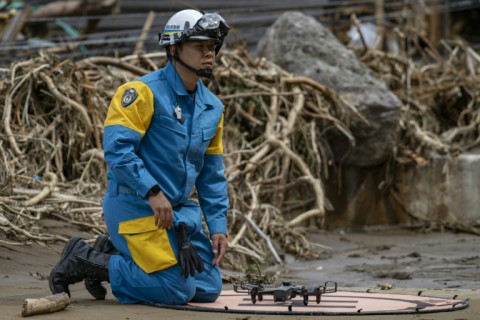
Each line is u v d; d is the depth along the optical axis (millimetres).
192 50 8703
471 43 34156
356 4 27766
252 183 16719
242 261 14039
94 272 8898
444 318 7996
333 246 16875
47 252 12062
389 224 19266
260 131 18547
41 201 13484
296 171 18312
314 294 8758
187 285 8633
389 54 22266
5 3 23844
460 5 30078
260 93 18188
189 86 8828
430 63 23922
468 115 21578
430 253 15727
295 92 18453
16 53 22188
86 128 16078
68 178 16219
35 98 16750
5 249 11719
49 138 16375
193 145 8805
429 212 19219
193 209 8977
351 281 12227
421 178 19234
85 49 24109
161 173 8711
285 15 20250
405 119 19781
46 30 26156
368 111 18641
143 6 27391
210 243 9117
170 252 8617
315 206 18234
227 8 27359
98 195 14812
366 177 19172
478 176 19203
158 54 18969
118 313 8133
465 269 13320
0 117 16297
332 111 18766
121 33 22922
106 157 8523
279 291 8828
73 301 9055
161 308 8555
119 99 8609
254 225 14812
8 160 14820
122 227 8711
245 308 8492
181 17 8758
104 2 25938
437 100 21953
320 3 27328
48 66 16719
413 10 27750
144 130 8617
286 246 15734
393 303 8875
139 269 8680
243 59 19578
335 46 19891
